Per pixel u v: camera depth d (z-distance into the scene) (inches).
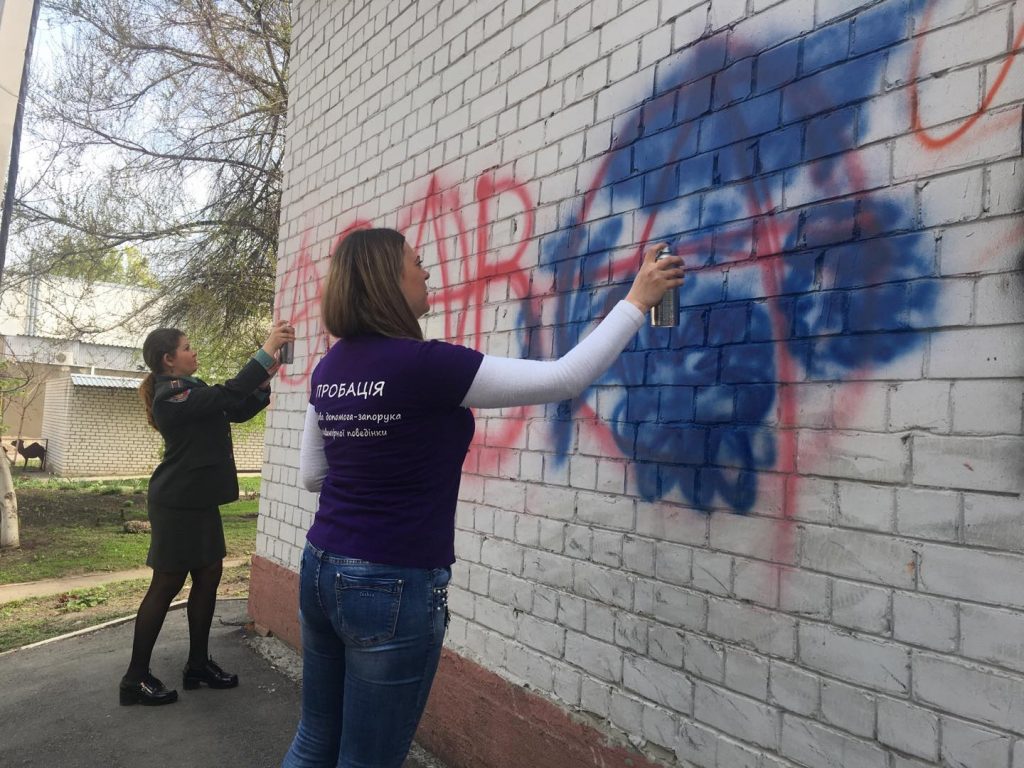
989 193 59.9
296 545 167.3
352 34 167.5
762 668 75.4
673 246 87.9
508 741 106.3
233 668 156.6
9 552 315.3
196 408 133.2
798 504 73.0
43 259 377.4
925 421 63.3
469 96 126.0
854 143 70.0
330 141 173.8
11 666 162.6
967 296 60.9
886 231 66.9
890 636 65.1
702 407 83.2
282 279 192.4
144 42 374.0
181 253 388.2
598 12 100.7
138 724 130.2
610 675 92.7
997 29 60.2
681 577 84.4
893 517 65.3
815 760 70.2
